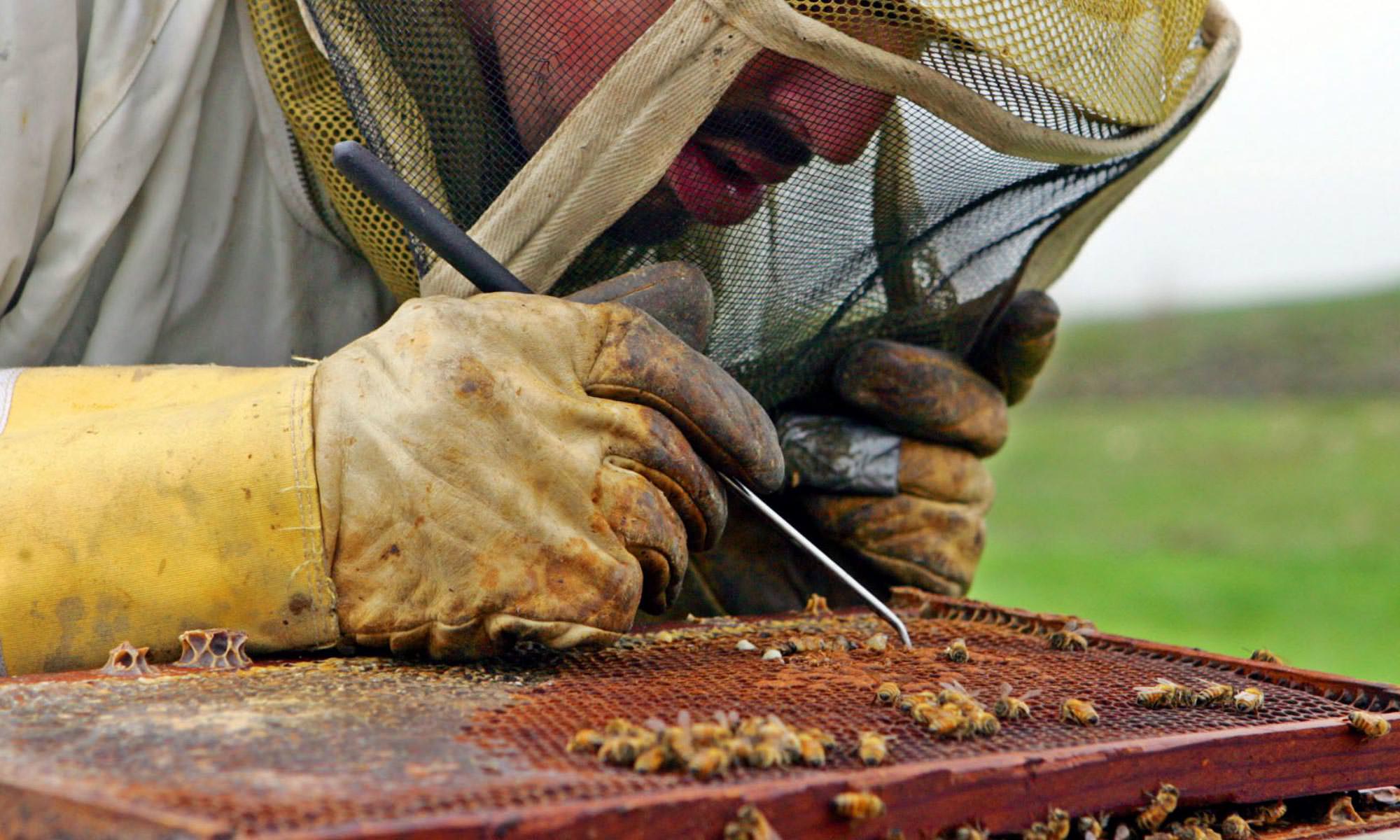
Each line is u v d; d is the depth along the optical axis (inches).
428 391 101.0
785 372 111.7
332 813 94.0
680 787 95.4
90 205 108.4
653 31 103.0
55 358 110.6
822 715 99.1
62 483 101.7
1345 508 351.3
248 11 109.0
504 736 97.3
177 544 101.5
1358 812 101.2
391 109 106.0
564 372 102.2
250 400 102.1
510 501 101.0
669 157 104.0
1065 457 478.9
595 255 106.5
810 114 104.6
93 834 94.1
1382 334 585.3
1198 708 100.9
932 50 103.9
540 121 105.1
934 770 96.6
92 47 108.1
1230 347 619.8
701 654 103.3
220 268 111.3
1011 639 105.9
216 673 100.7
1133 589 269.7
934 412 112.2
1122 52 105.7
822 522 113.0
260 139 110.7
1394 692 101.3
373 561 101.6
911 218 108.1
